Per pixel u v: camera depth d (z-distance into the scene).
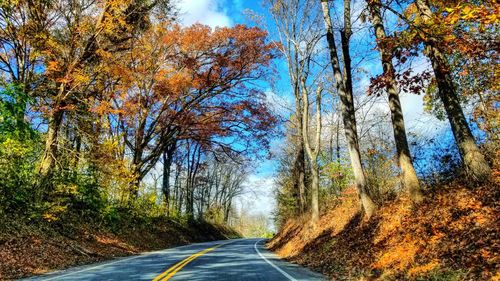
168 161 42.97
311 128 33.72
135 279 9.26
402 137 12.24
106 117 25.12
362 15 11.07
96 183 23.09
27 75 18.72
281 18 22.84
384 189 15.84
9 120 15.06
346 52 15.69
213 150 40.50
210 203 75.19
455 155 12.16
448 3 7.66
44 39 18.28
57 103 18.83
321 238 17.31
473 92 12.35
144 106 29.66
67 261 14.55
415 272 7.71
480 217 8.19
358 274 9.52
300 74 22.00
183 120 33.31
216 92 33.28
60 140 20.14
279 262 14.76
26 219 16.55
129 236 25.81
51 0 18.69
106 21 20.05
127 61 24.95
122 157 25.39
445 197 10.29
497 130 11.44
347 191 19.30
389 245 10.34
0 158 16.06
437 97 14.34
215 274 10.25
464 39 7.82
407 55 8.30
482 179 9.49
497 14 6.26
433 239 8.69
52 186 19.75
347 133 15.15
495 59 8.80
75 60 19.52
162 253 20.30
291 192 36.44
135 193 30.11
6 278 10.22
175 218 43.78
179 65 30.55
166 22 26.92
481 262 6.54
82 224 21.42
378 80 9.12
